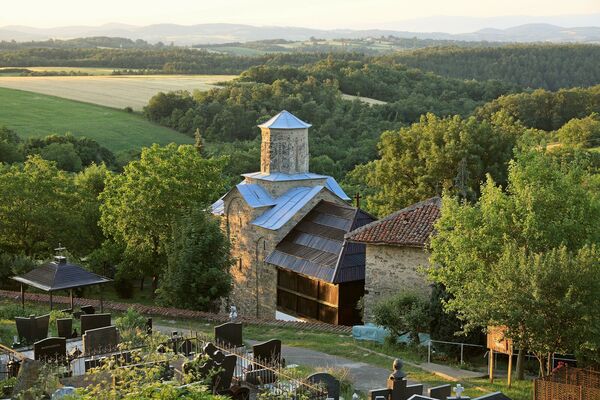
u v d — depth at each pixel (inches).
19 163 3555.6
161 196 2053.4
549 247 1125.1
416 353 1259.2
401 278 1448.1
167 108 4972.9
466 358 1232.8
